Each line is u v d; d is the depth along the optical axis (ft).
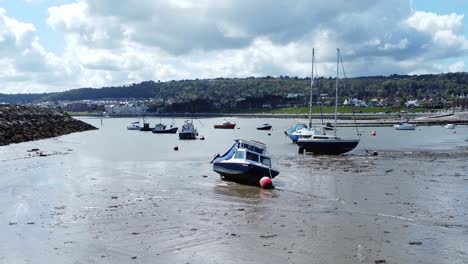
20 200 73.61
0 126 204.74
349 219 60.95
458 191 80.23
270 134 302.66
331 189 84.17
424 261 44.32
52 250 48.19
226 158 97.40
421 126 379.14
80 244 50.19
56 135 262.47
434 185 86.74
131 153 161.99
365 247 48.67
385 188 84.23
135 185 89.20
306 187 86.79
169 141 240.94
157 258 45.75
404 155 146.41
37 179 94.99
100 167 116.37
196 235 53.57
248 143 99.86
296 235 53.36
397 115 547.49
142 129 377.91
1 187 85.30
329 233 54.13
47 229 56.24
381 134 280.10
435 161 127.95
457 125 389.19
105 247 49.19
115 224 58.70
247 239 51.88
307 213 64.80
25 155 141.59
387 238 51.90
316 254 46.52
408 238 51.85
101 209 67.36
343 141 151.74
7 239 51.96
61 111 360.69
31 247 49.14
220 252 47.42
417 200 72.79
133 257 46.03
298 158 141.08
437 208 66.90
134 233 54.44
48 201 73.05
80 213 64.75
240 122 585.22
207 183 92.12
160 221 60.18
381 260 44.55
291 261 44.55
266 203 72.13
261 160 96.73
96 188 85.51
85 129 353.92
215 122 606.14
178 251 47.88
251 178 91.35
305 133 212.02
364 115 573.33
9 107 252.62
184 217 62.44
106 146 196.75
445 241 50.67
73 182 92.07
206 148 190.70
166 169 113.60
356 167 116.16
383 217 61.87
